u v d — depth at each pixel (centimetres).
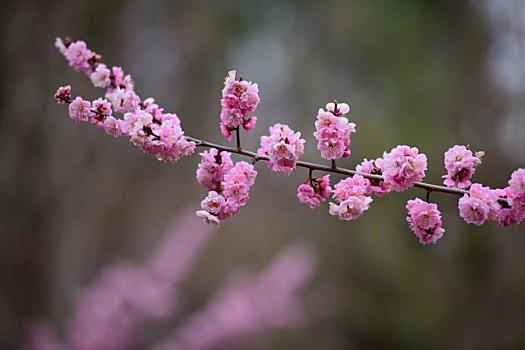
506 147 755
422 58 890
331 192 224
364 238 903
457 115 818
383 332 904
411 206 217
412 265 858
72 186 680
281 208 1138
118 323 693
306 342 966
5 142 594
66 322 657
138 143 218
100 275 721
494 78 790
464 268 801
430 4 905
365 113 910
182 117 939
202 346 739
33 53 628
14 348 582
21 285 598
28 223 610
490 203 209
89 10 722
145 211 851
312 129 1120
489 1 805
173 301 761
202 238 766
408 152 212
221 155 232
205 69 969
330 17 1061
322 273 1007
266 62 1211
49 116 647
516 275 758
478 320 782
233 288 791
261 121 1181
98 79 254
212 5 971
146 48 859
